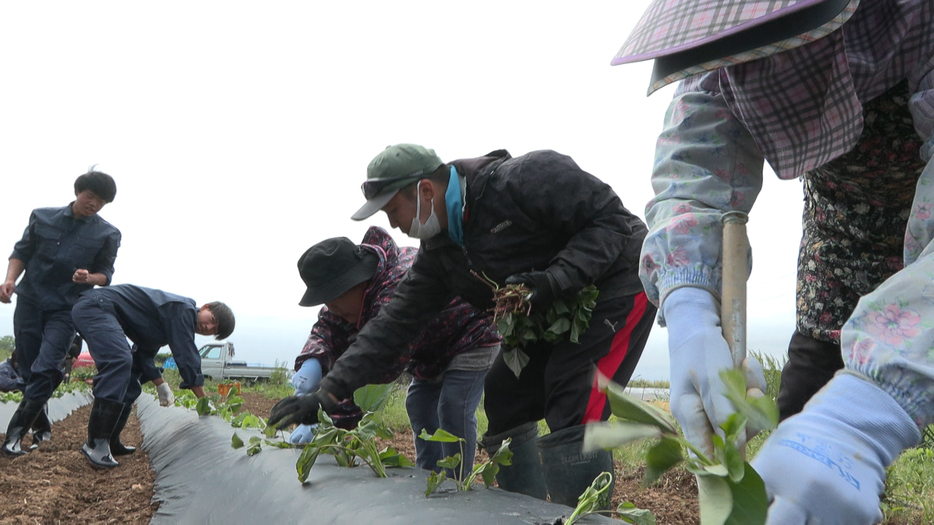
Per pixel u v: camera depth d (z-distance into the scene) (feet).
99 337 16.88
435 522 5.46
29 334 19.11
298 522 6.82
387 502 6.22
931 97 3.57
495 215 8.64
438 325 11.18
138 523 11.35
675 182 4.54
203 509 9.83
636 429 2.09
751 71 4.14
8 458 17.80
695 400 3.37
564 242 8.72
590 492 5.32
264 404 44.96
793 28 3.47
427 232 8.89
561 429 8.13
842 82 3.91
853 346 2.75
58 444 21.47
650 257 4.22
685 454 2.11
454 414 11.18
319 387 9.57
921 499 10.59
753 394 3.03
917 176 4.95
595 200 8.34
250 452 9.95
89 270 19.21
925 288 2.76
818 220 6.08
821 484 2.29
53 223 18.89
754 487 1.97
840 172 5.21
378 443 21.27
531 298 8.04
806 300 6.40
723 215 4.10
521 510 5.69
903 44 3.90
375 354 9.66
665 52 3.78
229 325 19.08
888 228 5.52
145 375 19.49
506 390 9.44
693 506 11.32
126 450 19.31
